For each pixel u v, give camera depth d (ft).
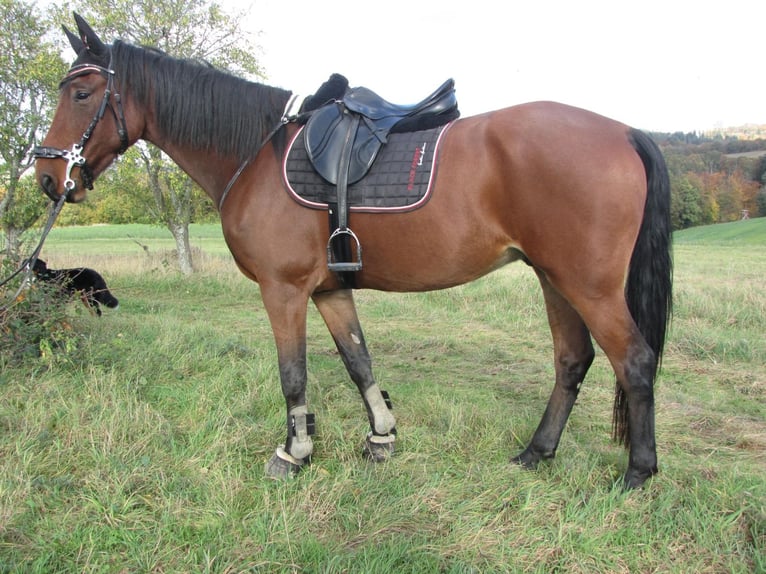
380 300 23.62
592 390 12.14
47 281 15.25
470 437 9.17
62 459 8.16
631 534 6.40
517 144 6.75
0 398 10.20
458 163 7.00
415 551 6.18
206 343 15.02
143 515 6.91
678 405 11.07
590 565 6.07
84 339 13.08
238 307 24.61
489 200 6.95
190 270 34.45
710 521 6.46
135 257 40.47
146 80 8.46
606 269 6.66
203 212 35.91
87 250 61.16
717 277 31.48
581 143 6.67
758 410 10.86
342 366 13.98
